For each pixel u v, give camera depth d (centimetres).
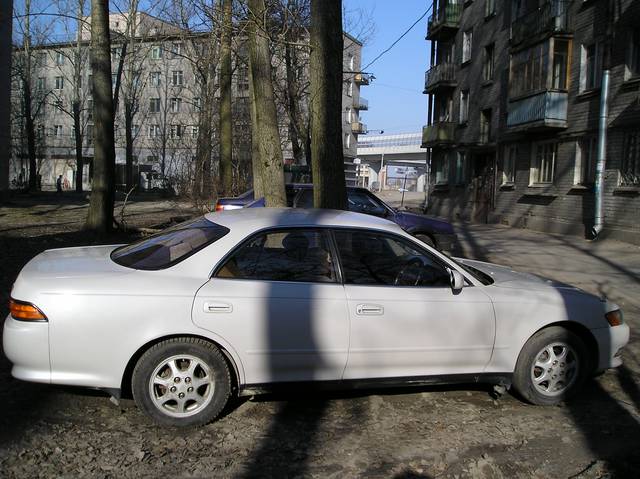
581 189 1681
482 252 1331
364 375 409
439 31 2820
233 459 351
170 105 4841
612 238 1512
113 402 405
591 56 1680
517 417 425
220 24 1077
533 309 435
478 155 2522
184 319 374
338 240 420
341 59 711
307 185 1115
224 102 1878
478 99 2498
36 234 1236
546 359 443
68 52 4903
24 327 365
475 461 357
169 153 4894
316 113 706
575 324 450
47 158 5978
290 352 392
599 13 1625
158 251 418
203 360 382
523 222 2011
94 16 1245
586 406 448
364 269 418
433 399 455
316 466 346
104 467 336
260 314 385
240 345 384
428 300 415
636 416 431
